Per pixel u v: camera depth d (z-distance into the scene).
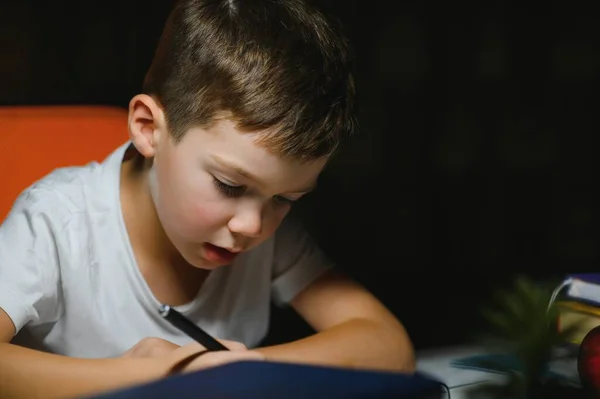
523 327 0.73
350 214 2.14
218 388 0.49
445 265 2.18
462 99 2.16
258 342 1.14
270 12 0.88
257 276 1.10
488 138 2.19
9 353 0.81
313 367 0.53
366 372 0.53
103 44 1.85
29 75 1.80
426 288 2.13
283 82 0.83
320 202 2.12
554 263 2.24
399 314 2.02
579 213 2.24
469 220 2.21
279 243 1.10
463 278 2.16
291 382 0.50
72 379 0.78
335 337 0.95
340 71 0.88
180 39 0.90
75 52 1.83
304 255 1.12
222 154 0.83
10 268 0.92
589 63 2.18
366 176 2.14
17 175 1.12
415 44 2.12
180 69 0.88
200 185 0.85
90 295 1.00
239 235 0.88
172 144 0.88
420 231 2.19
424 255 2.19
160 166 0.91
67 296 0.99
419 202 2.18
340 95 0.87
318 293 1.10
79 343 1.02
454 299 2.07
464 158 2.19
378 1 2.07
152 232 1.00
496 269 2.20
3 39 1.77
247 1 0.89
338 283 1.11
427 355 1.04
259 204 0.86
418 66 2.12
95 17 1.84
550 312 0.76
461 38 2.13
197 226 0.88
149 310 1.03
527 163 2.21
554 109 2.20
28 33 1.79
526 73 2.17
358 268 2.14
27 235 0.96
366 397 0.49
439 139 2.17
